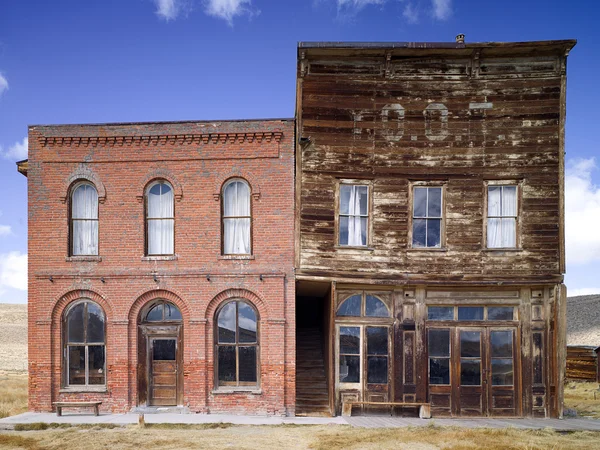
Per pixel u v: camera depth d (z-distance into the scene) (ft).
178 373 54.70
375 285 54.54
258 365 54.03
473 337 54.85
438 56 55.16
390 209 54.75
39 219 56.03
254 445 39.78
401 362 54.29
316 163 54.54
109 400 54.08
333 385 53.26
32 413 53.62
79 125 56.18
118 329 54.65
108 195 55.93
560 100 54.75
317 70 55.06
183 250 55.01
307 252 53.93
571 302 241.96
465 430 44.96
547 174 54.65
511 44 53.06
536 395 53.93
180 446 39.65
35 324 55.42
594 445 39.70
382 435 42.73
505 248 54.19
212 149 55.62
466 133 55.06
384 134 55.06
